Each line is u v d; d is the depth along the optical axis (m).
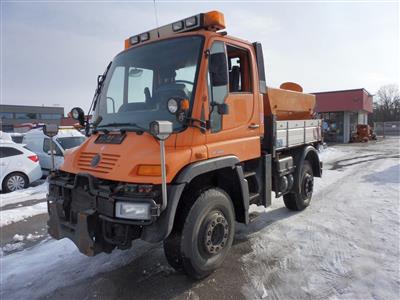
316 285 3.68
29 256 4.84
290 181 6.07
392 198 7.37
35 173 10.35
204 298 3.52
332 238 5.03
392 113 64.75
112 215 3.24
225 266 4.20
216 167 3.76
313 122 7.32
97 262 4.49
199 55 3.77
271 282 3.78
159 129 2.98
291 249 4.67
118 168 3.35
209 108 3.77
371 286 3.61
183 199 3.68
